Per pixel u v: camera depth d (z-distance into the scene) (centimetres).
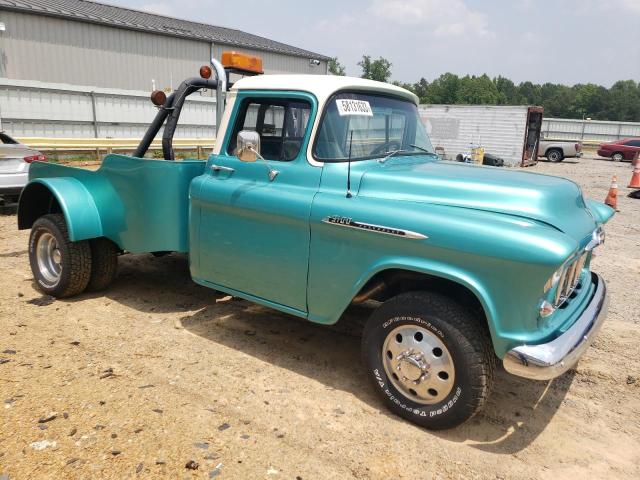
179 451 291
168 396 347
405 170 369
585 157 3291
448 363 310
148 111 2128
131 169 460
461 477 283
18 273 589
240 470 279
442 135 2530
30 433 300
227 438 305
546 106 14525
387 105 420
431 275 325
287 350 426
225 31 3173
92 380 362
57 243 497
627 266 695
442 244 301
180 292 549
